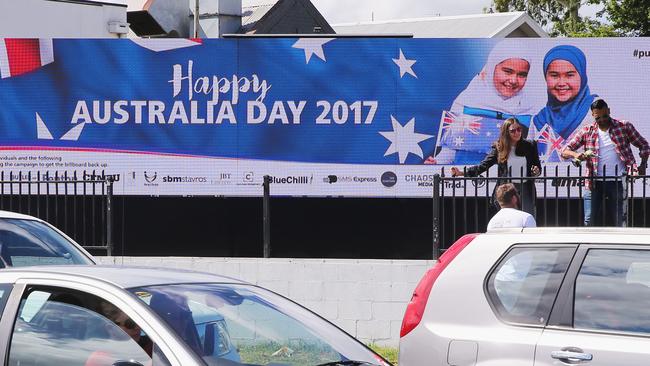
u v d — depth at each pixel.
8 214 8.30
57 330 4.68
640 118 14.60
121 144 15.18
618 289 5.64
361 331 10.99
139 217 15.60
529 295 5.84
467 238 6.24
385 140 14.92
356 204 15.36
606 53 14.66
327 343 5.16
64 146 15.23
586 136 14.18
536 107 14.73
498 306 5.89
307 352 4.98
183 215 15.62
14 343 4.73
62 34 23.19
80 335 4.62
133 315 4.54
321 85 14.98
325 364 4.84
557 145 14.67
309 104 14.98
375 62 14.91
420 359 6.03
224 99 15.09
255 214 15.57
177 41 15.13
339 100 14.95
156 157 15.16
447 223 14.89
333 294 11.07
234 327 4.89
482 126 14.81
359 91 14.94
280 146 15.04
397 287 10.94
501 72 14.77
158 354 4.38
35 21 22.72
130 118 15.17
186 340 4.50
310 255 15.45
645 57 14.61
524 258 5.96
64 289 4.77
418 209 15.22
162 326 4.47
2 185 13.12
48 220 12.38
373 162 14.94
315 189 15.02
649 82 14.62
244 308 5.08
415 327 6.11
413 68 14.87
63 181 11.81
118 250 15.49
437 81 14.84
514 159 14.64
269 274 11.23
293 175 15.03
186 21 36.94
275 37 15.01
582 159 14.05
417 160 14.88
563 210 14.56
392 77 14.89
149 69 15.15
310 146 15.02
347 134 14.96
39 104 15.24
